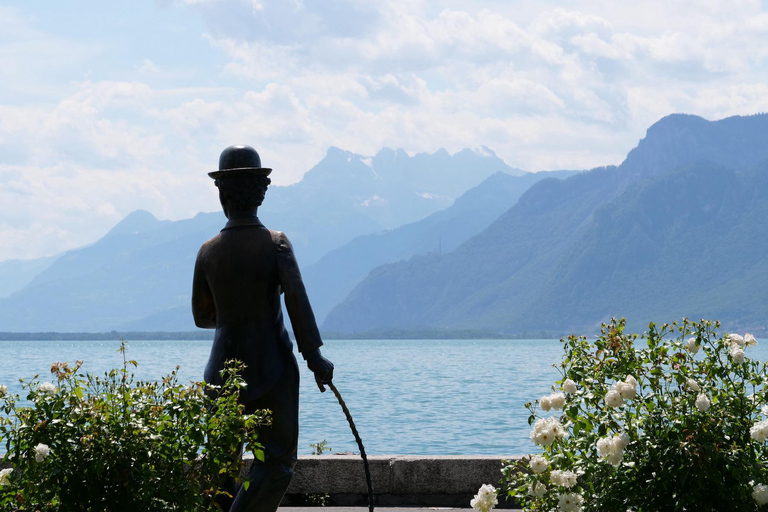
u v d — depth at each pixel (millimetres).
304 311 5445
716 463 4723
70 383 4516
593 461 5012
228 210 5719
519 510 7543
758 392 5199
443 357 149750
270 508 5391
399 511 7473
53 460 4246
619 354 5461
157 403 4496
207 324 5898
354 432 5641
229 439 4469
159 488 4320
